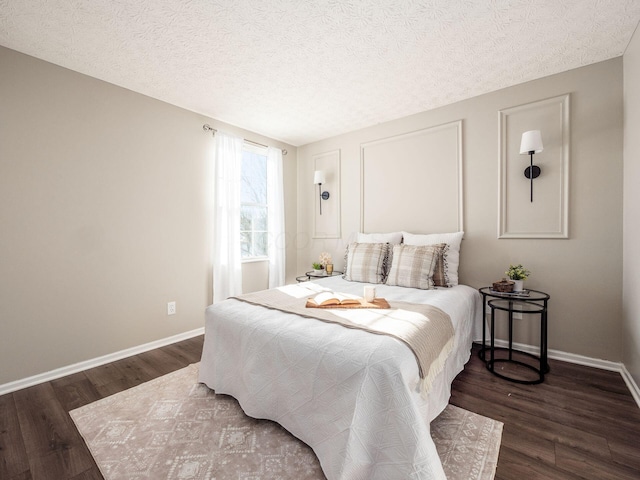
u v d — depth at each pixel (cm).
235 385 172
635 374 185
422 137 306
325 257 362
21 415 168
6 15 167
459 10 168
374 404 113
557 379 204
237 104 288
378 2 162
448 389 170
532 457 133
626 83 204
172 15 170
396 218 325
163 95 269
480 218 271
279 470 126
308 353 135
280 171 389
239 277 331
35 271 207
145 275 266
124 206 252
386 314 167
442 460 131
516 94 252
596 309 222
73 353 224
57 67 218
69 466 131
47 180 212
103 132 240
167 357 250
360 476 110
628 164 200
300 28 182
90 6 162
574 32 187
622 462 129
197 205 306
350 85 253
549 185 239
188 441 145
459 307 208
